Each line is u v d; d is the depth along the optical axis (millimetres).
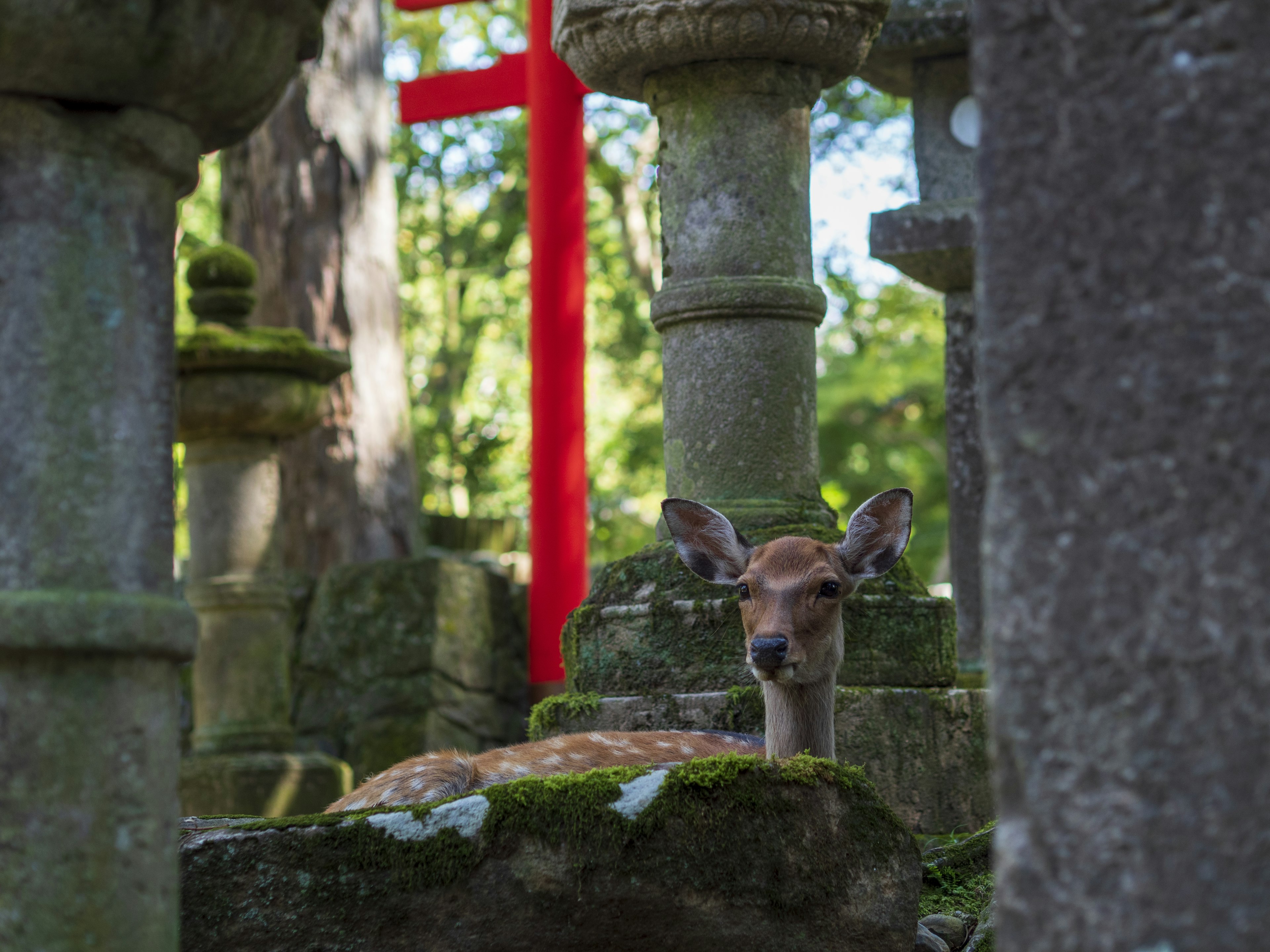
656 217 17766
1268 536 1707
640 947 3107
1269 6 1748
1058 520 1794
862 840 3256
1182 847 1707
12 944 2152
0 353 2227
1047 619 1790
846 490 21797
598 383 21062
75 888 2178
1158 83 1778
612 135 17391
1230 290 1741
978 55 1871
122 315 2299
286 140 11250
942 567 19609
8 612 2146
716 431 5230
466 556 13148
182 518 17094
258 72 2426
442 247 16969
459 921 3020
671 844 3074
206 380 7770
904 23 7418
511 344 19797
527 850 3029
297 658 9750
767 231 5285
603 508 20531
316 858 2984
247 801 7793
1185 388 1750
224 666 8094
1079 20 1812
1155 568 1746
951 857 4242
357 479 11000
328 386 9695
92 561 2227
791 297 5238
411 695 9438
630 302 18250
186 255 17156
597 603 5199
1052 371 1809
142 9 2193
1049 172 1821
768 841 3143
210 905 2928
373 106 11586
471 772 4398
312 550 10852
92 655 2211
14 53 2160
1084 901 1744
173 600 2357
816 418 5391
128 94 2299
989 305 1847
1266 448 1715
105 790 2213
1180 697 1725
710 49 5152
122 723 2240
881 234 7375
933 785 4859
